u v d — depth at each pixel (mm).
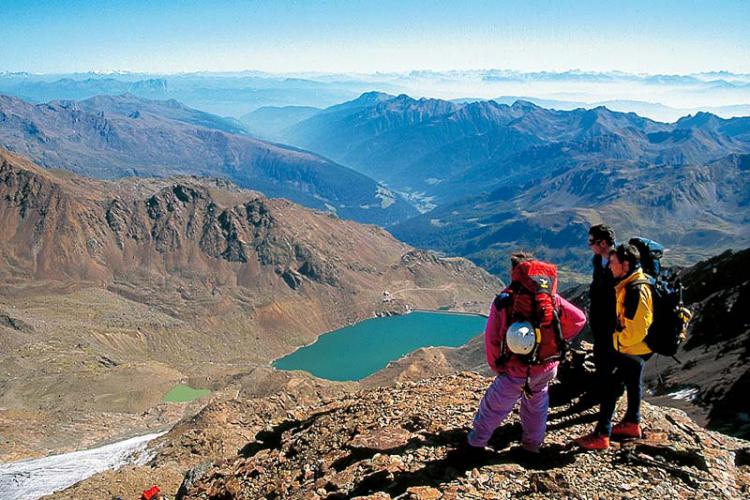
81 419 100188
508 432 12141
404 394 16391
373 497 9938
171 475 35250
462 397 15195
